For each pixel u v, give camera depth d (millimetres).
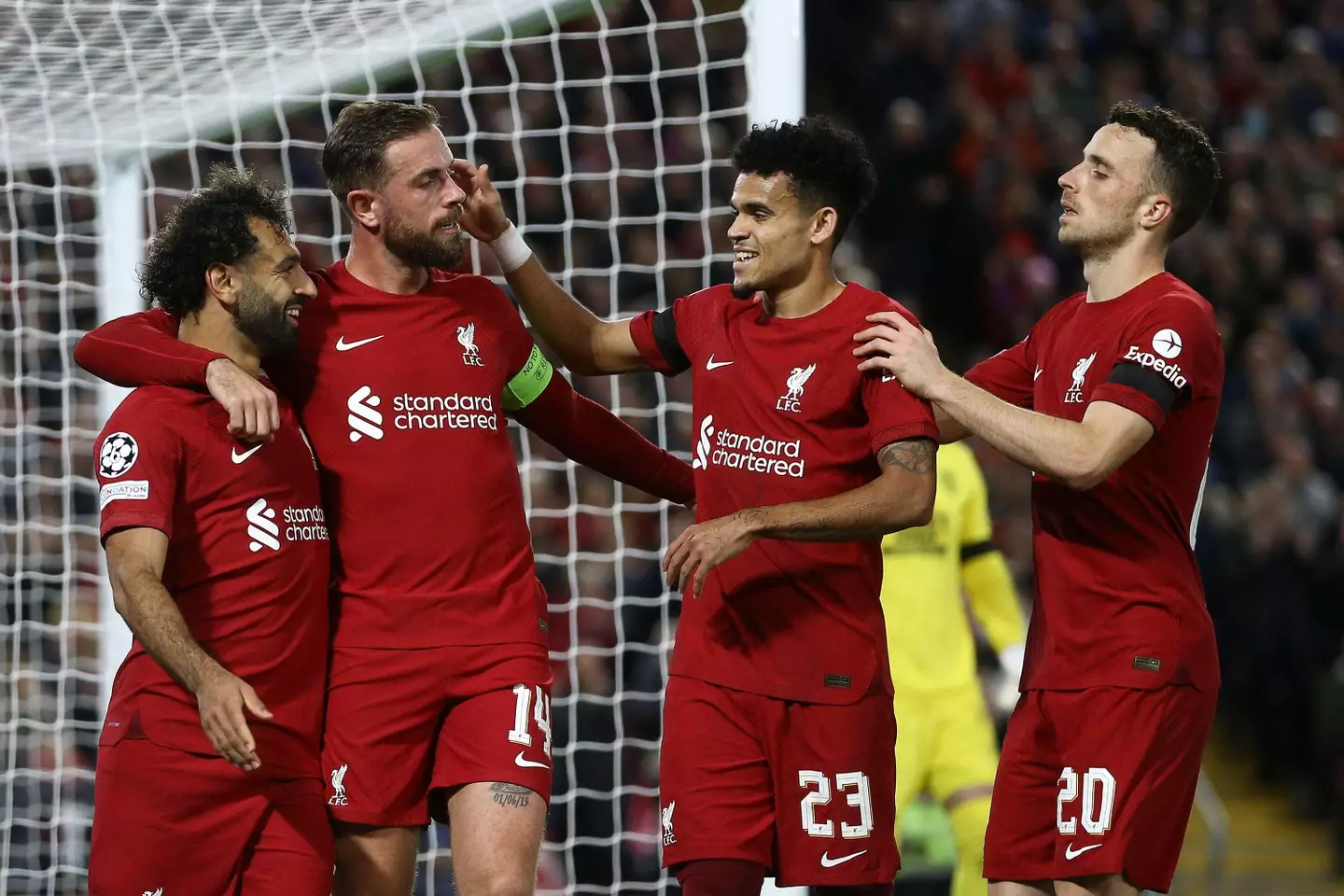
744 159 13594
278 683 12906
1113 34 48844
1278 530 34594
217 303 13086
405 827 13430
